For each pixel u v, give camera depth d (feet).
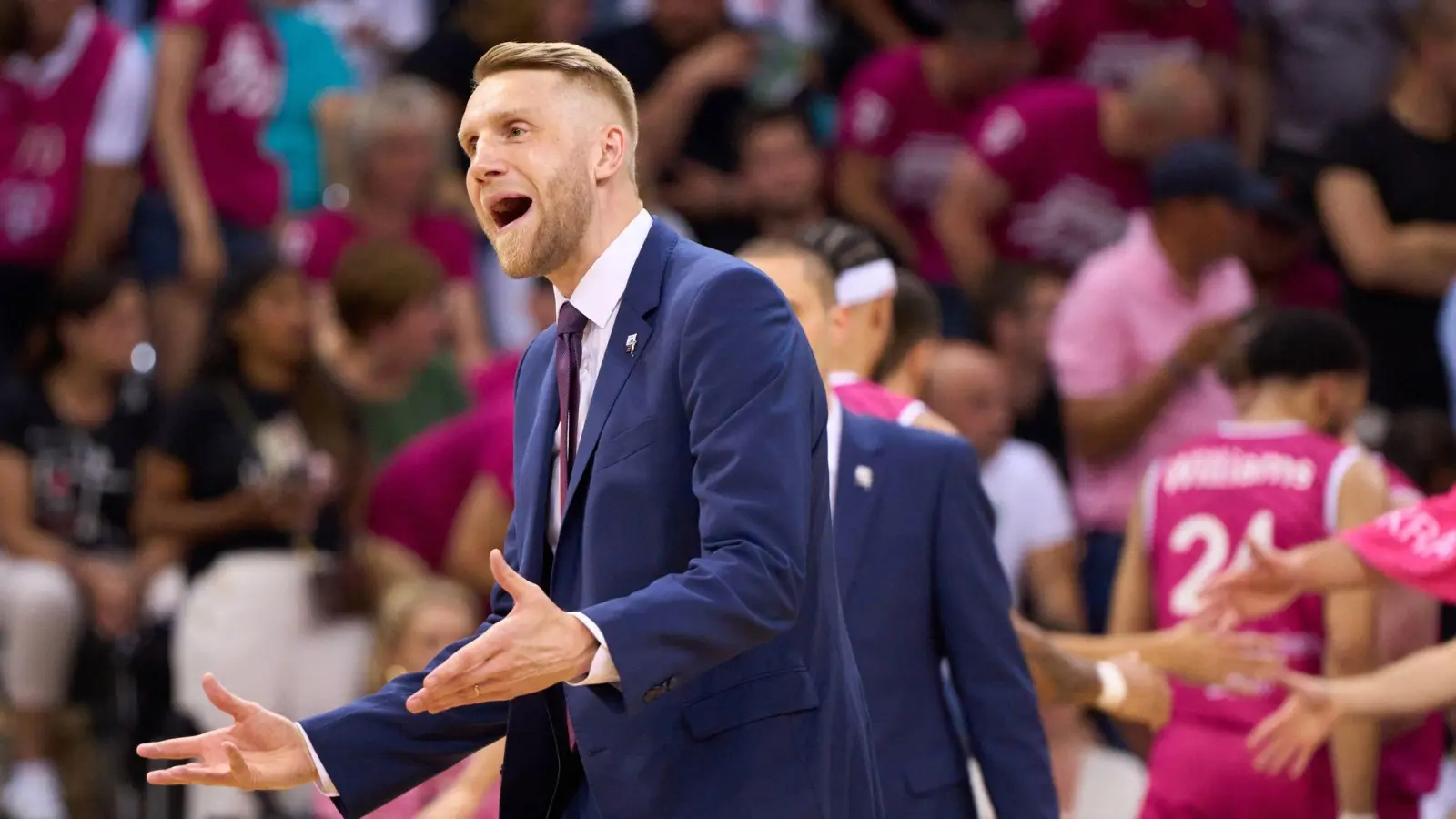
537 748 30.60
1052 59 93.30
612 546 28.91
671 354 28.94
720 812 28.94
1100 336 75.00
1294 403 54.54
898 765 39.09
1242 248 81.97
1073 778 53.52
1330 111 95.55
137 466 70.44
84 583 70.54
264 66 86.22
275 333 66.33
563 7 89.04
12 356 82.64
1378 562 44.98
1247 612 45.80
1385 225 82.33
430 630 59.62
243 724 29.27
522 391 32.17
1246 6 95.96
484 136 28.84
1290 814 52.01
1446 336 75.61
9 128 83.35
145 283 85.81
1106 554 73.87
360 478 67.92
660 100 90.07
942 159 90.74
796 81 94.89
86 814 69.62
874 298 43.14
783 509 27.58
